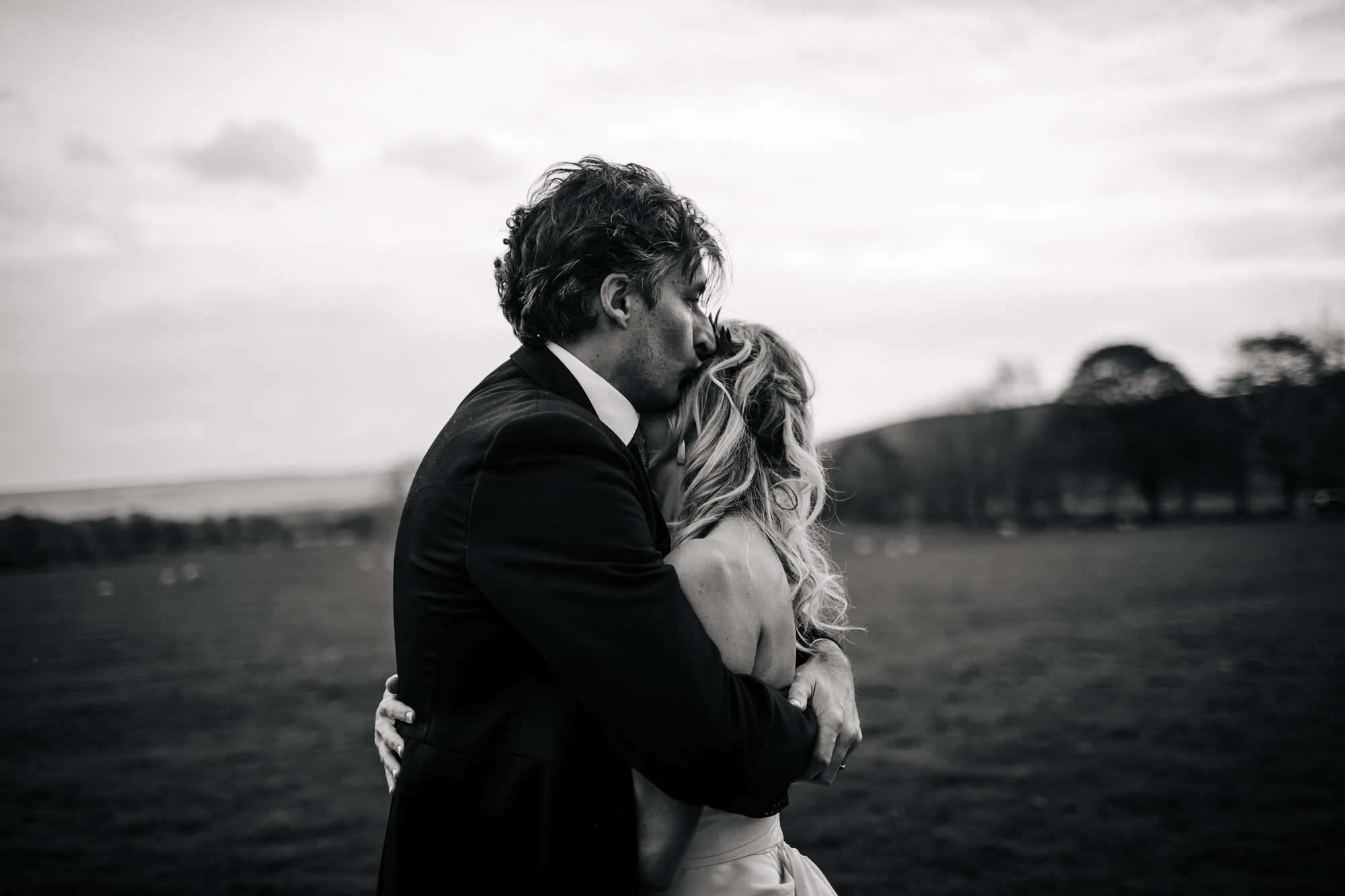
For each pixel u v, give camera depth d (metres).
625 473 1.39
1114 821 7.44
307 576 52.91
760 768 1.33
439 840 1.36
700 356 1.78
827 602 1.97
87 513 68.56
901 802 8.23
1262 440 75.25
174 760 11.52
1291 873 6.18
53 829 8.45
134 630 29.45
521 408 1.41
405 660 1.45
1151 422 78.06
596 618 1.26
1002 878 6.30
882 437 88.81
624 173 1.61
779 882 1.69
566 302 1.54
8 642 27.53
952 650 18.53
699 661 1.30
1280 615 21.59
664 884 1.45
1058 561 43.31
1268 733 10.31
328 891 6.61
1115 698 12.91
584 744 1.35
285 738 12.75
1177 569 35.47
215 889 6.71
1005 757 9.84
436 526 1.39
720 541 1.60
